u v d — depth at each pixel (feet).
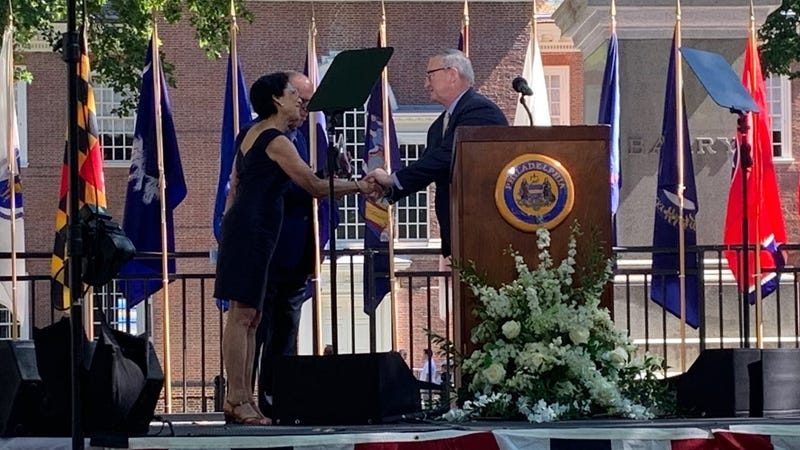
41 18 63.57
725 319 37.24
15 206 34.37
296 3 94.38
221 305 29.48
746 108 24.71
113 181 94.32
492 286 22.09
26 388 20.06
